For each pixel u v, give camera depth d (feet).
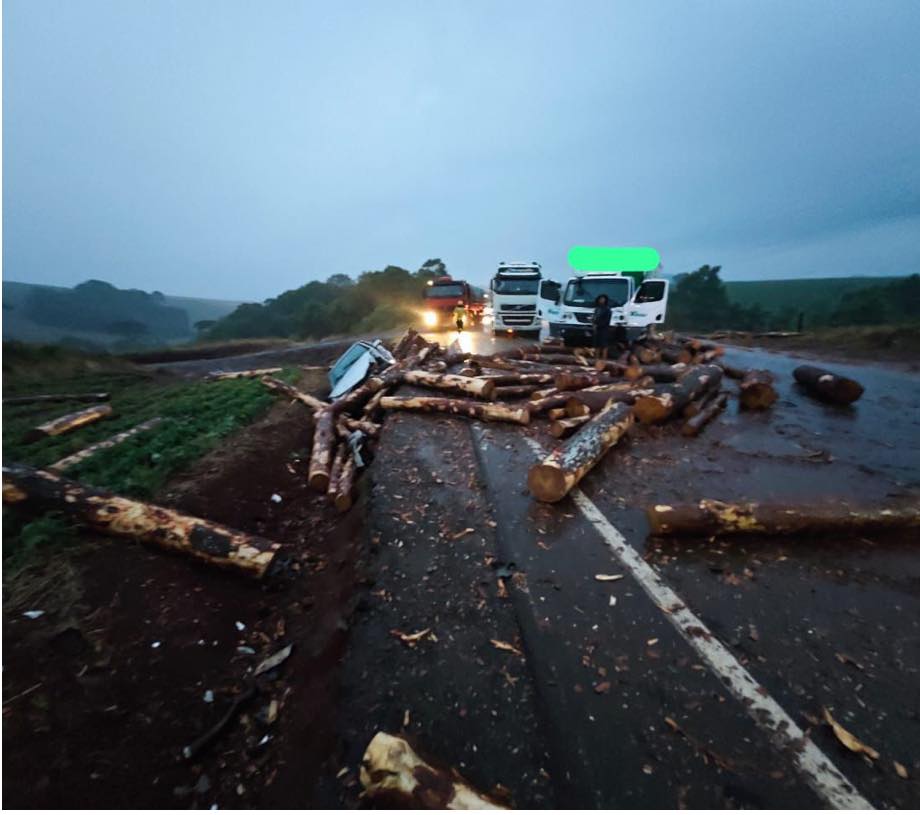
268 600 11.60
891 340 42.78
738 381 30.86
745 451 17.63
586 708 7.05
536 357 38.22
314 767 6.74
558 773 6.12
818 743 6.38
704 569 10.37
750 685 7.34
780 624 8.65
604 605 9.30
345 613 9.78
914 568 10.16
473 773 6.19
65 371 44.27
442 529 12.47
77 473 16.35
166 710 8.25
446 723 6.94
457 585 10.14
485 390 23.72
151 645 9.25
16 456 18.47
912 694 7.14
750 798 5.71
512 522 12.68
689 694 7.22
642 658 7.95
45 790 6.57
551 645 8.32
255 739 7.91
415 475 16.02
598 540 11.66
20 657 8.20
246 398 30.04
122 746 7.47
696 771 6.06
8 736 7.00
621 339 39.65
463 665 8.00
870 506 11.57
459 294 75.05
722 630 8.54
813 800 5.68
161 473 16.34
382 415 25.62
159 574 10.98
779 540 11.38
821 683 7.36
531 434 19.83
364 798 5.91
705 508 11.47
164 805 6.81
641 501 13.67
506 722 6.89
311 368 49.49
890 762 6.12
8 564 10.41
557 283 48.52
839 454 17.24
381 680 7.82
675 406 20.92
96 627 9.21
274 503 16.98
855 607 9.05
